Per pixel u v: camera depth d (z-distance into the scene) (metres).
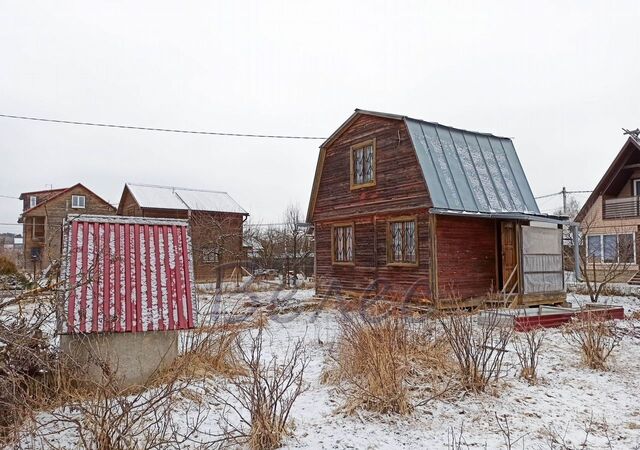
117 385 5.02
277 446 4.61
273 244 31.20
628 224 25.62
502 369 7.15
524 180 16.31
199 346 6.90
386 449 4.60
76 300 5.79
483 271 14.49
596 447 4.66
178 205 30.62
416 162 14.01
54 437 4.46
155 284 6.35
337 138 17.59
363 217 16.22
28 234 36.53
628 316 12.92
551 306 14.74
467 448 4.60
